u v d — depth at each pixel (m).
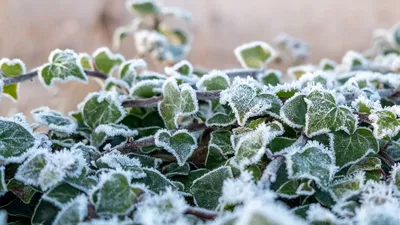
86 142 0.69
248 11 2.11
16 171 0.58
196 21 2.00
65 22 1.69
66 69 0.69
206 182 0.58
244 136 0.59
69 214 0.53
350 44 2.16
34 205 0.58
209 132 0.68
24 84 1.17
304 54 1.10
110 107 0.68
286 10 2.19
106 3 1.72
